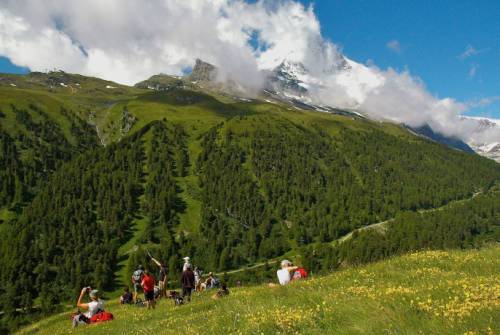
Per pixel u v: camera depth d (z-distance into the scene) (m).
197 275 38.69
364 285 15.90
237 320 12.91
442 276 16.19
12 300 165.88
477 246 24.16
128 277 185.12
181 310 19.72
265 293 17.27
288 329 11.15
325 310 12.10
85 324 23.22
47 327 32.69
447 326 9.52
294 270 21.81
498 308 10.09
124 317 22.45
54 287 180.62
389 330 9.78
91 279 183.00
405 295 12.44
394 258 21.47
